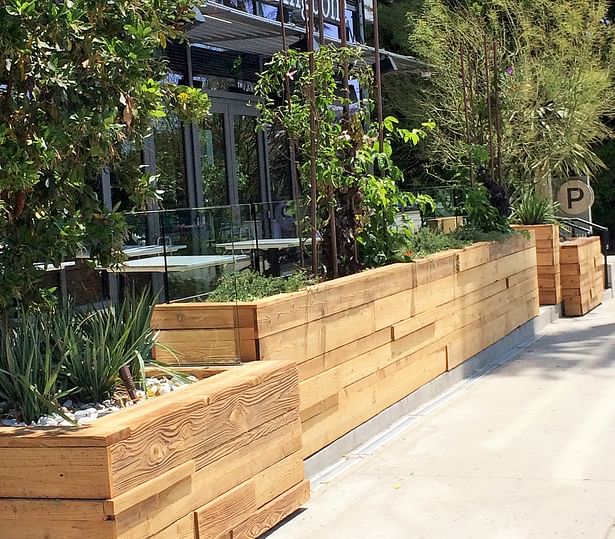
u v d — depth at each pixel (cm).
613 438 576
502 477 508
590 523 432
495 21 1466
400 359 652
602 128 1614
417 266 681
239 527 402
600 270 1262
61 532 329
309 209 653
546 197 1317
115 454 327
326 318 546
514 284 934
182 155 1114
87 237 412
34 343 387
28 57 354
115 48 374
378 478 518
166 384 440
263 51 1232
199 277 507
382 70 1255
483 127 1149
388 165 705
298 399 464
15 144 344
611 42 1650
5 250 386
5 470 333
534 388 733
